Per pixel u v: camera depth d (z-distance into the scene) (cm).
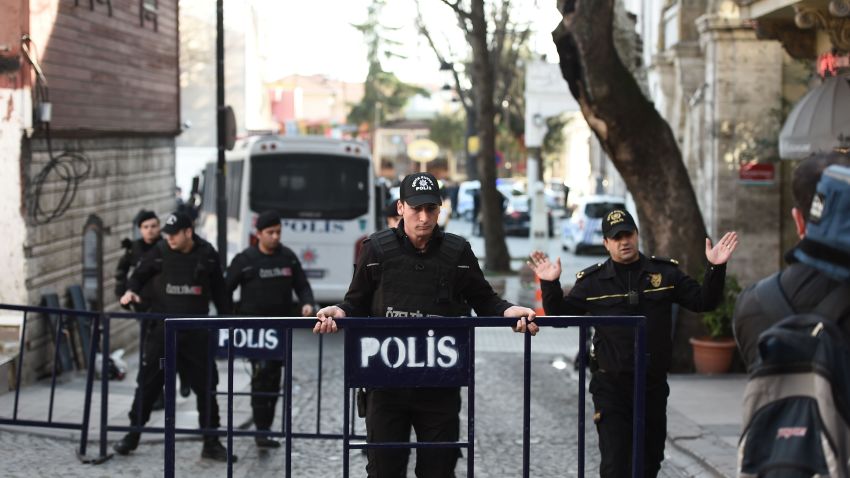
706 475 866
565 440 1002
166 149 1995
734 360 1363
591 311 659
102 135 1544
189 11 3042
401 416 545
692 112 1852
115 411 1111
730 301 1348
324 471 891
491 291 569
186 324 528
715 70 1560
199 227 2830
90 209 1501
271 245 987
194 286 951
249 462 921
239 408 1142
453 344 519
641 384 542
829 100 1209
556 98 2831
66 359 1344
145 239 1203
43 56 1274
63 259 1385
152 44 1841
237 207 2047
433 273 552
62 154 1371
